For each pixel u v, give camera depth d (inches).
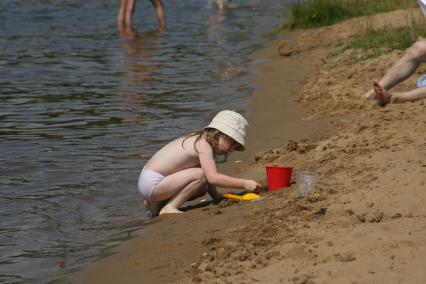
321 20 1263.5
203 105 804.6
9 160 631.2
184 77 965.2
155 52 1170.6
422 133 527.2
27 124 751.1
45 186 569.0
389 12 1123.3
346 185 451.2
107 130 721.6
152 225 478.3
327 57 944.9
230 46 1203.9
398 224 377.1
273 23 1439.5
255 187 493.4
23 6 1733.5
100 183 573.3
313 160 534.3
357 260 342.0
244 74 957.8
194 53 1153.4
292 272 344.8
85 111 799.7
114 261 425.1
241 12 1615.4
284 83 860.6
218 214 470.9
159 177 501.7
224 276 359.9
